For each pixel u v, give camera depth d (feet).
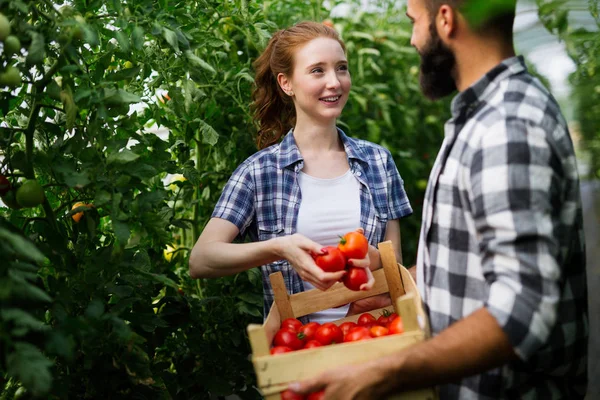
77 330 4.22
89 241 5.50
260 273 7.12
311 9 9.80
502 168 3.42
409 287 4.90
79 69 5.08
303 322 5.79
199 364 6.82
